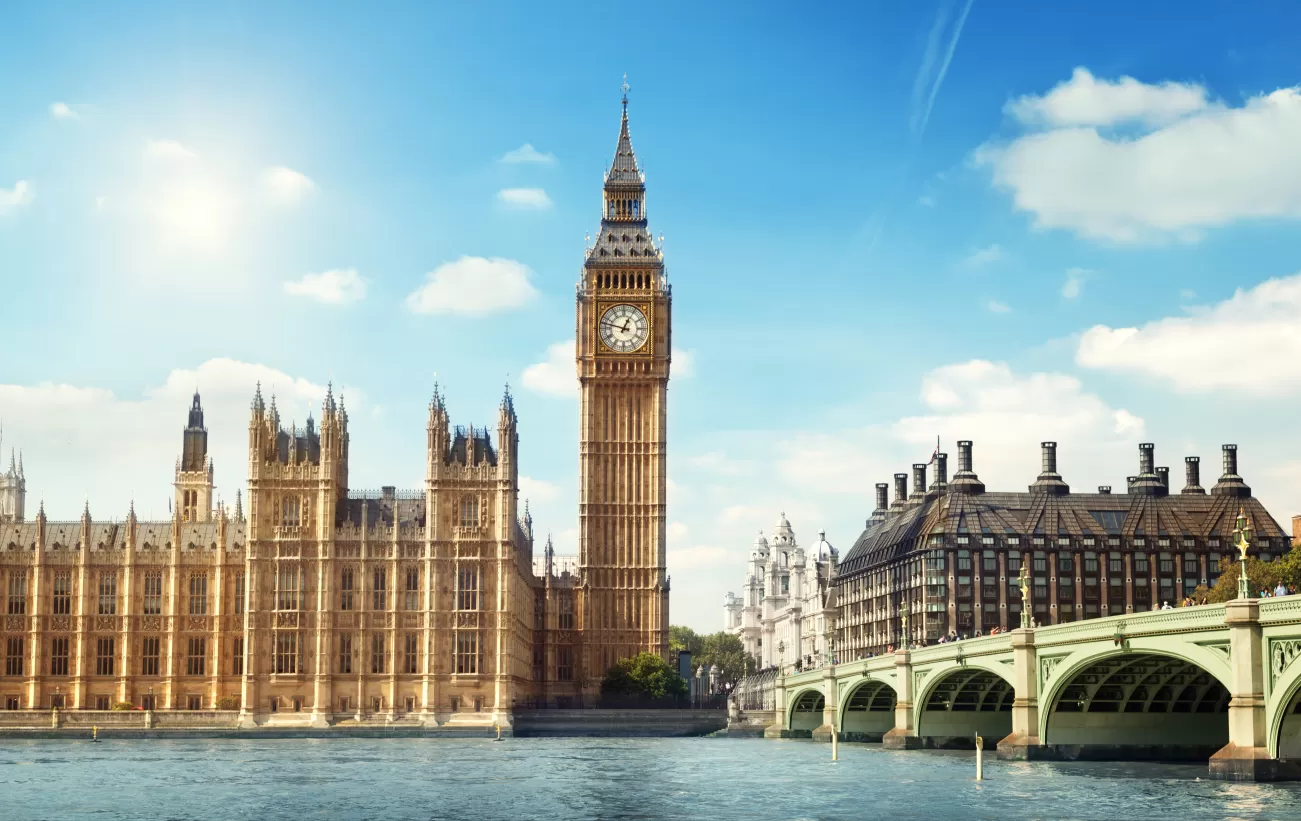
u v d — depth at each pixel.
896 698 189.00
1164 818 83.62
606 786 113.94
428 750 170.50
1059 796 97.94
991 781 110.00
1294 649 92.44
